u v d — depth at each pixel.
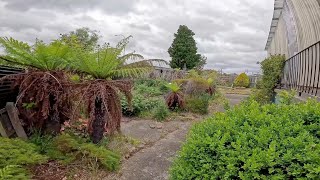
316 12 7.17
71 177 3.32
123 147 4.54
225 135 2.11
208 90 11.44
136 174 3.67
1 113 3.79
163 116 7.56
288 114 2.74
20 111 4.09
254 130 2.30
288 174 1.67
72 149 3.76
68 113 4.36
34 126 4.16
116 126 4.31
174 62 32.62
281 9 12.62
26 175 3.03
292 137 1.98
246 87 22.75
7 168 2.52
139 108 7.66
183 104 8.70
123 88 4.34
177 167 2.29
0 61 4.08
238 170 1.81
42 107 3.90
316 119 2.52
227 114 2.97
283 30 12.16
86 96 4.03
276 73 10.44
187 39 32.91
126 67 4.48
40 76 4.00
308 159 1.67
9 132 3.80
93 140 4.27
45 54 4.04
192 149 2.15
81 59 4.23
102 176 3.49
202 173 1.98
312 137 2.05
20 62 4.17
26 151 3.22
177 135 5.96
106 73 4.34
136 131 6.11
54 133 4.19
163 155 4.48
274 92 10.31
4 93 4.23
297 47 9.22
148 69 4.63
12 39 3.96
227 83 23.59
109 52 4.27
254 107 3.09
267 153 1.77
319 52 5.44
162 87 11.12
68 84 4.16
